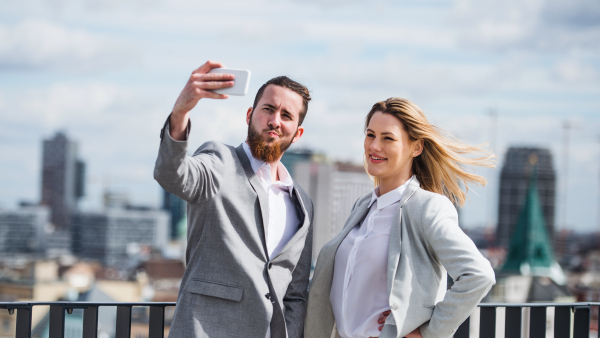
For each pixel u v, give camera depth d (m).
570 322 3.12
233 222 2.54
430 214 2.55
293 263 2.70
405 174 2.78
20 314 2.77
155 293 70.75
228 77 2.23
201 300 2.48
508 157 188.75
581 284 81.25
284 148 2.71
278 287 2.59
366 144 2.79
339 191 61.72
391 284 2.48
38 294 66.19
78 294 60.25
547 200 186.12
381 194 2.83
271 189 2.73
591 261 109.50
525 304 3.08
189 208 2.58
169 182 2.29
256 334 2.49
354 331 2.65
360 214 2.84
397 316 2.45
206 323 2.47
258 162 2.70
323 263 2.83
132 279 76.75
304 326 2.84
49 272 72.44
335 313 2.78
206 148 2.65
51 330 2.81
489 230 185.75
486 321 3.06
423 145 2.80
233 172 2.59
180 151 2.26
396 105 2.71
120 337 2.86
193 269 2.54
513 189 186.25
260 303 2.50
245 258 2.52
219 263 2.50
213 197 2.49
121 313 2.87
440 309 2.40
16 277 70.31
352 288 2.68
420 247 2.56
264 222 2.59
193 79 2.24
